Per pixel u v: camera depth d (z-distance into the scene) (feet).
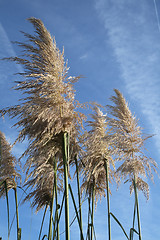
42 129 16.52
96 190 23.95
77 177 19.35
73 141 17.31
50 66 17.26
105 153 22.72
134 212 19.71
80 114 17.04
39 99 16.42
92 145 22.39
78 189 19.29
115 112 22.39
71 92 17.19
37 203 23.31
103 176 24.04
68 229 13.71
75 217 16.74
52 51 17.44
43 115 15.49
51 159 19.86
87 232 20.71
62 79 17.40
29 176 18.65
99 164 23.13
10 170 23.27
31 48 17.29
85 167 21.94
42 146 16.96
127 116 21.85
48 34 18.03
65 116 16.46
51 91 16.66
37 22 18.01
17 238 20.63
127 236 18.70
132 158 21.22
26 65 16.89
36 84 16.81
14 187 23.52
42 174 21.54
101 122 23.36
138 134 21.59
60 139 16.67
